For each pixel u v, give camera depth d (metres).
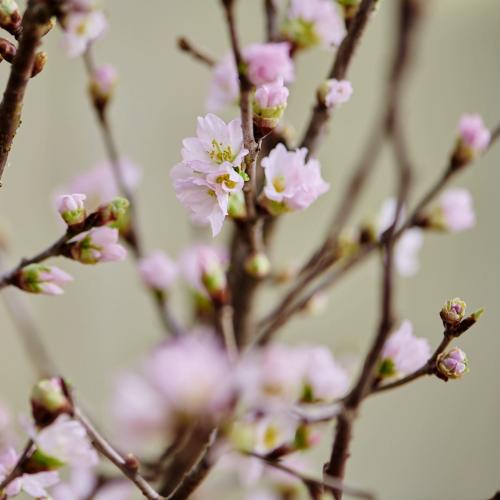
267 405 1.26
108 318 1.96
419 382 2.03
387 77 1.39
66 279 1.20
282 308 1.31
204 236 1.40
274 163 1.21
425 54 1.94
